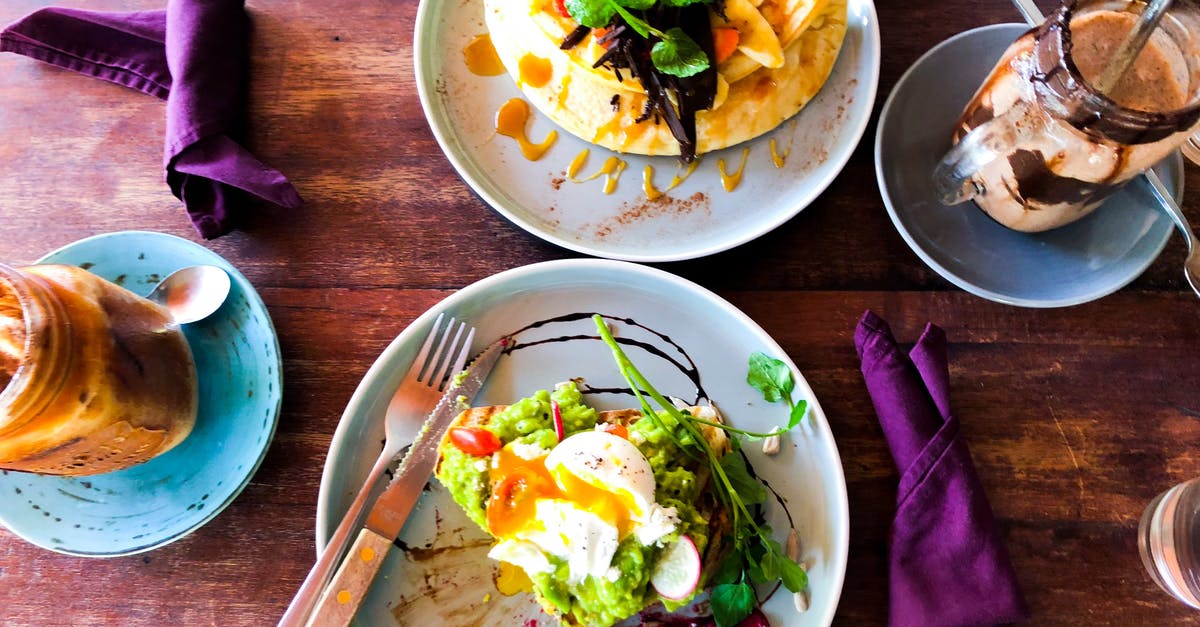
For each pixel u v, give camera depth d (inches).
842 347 20.5
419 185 21.6
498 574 18.7
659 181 21.0
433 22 21.9
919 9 22.5
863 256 21.0
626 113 20.7
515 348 19.8
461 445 18.2
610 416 19.3
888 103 20.8
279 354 19.5
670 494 18.1
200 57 21.1
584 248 20.1
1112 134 16.5
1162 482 19.6
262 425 19.2
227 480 19.0
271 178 20.6
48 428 16.6
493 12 21.5
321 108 22.1
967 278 20.0
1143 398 20.1
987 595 18.2
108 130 22.1
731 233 20.5
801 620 18.3
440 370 19.3
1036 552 19.3
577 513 17.3
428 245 21.3
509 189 21.0
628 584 17.4
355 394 18.8
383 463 18.8
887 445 19.8
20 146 22.0
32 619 19.2
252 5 22.8
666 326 19.8
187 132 20.6
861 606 19.0
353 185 21.6
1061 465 19.7
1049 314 20.6
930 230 20.5
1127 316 20.5
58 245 21.4
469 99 21.6
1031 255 20.3
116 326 17.9
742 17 19.9
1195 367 20.2
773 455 19.1
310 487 19.8
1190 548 18.6
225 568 19.4
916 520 18.6
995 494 19.6
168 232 21.5
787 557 18.5
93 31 22.1
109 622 19.2
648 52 19.9
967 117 19.8
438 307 19.2
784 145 21.1
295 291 21.0
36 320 16.4
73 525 18.7
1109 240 20.1
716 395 19.6
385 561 18.7
